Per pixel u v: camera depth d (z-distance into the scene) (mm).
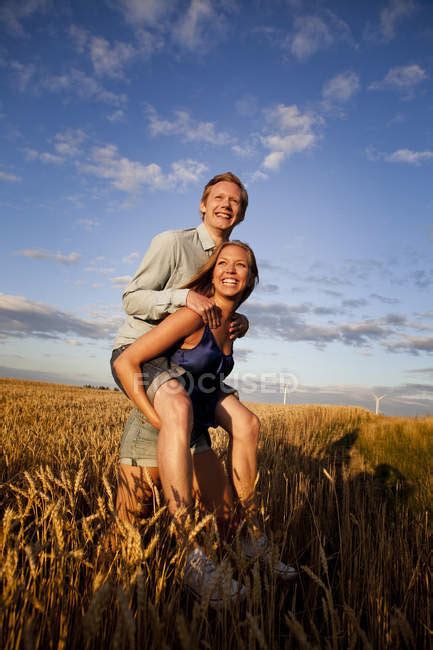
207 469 2855
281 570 2500
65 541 2260
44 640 1683
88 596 1850
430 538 3174
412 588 2465
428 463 8008
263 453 5918
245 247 2922
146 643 1624
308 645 1395
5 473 4070
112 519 2080
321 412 24094
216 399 2936
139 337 2914
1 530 1910
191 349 2818
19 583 1625
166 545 2471
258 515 2822
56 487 2914
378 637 1958
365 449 10336
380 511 3822
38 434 6457
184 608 2115
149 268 3170
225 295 2879
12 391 22812
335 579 2709
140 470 2748
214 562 1801
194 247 3361
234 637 1809
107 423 9922
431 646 1903
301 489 3781
